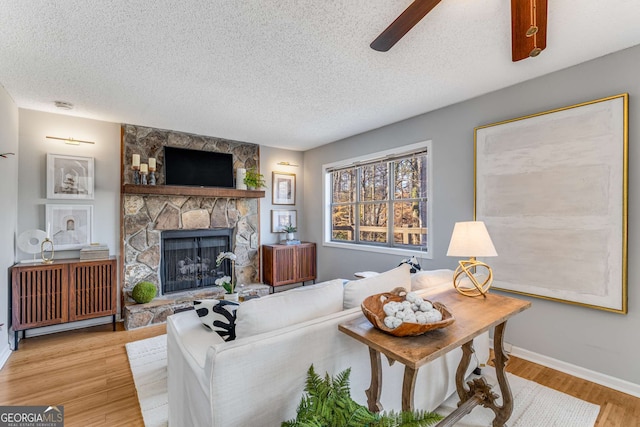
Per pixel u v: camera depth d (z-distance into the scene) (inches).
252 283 188.1
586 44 80.7
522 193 102.0
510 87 106.9
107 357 106.1
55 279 118.9
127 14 67.1
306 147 205.5
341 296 68.7
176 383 61.6
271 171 201.3
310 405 44.4
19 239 117.0
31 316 113.9
